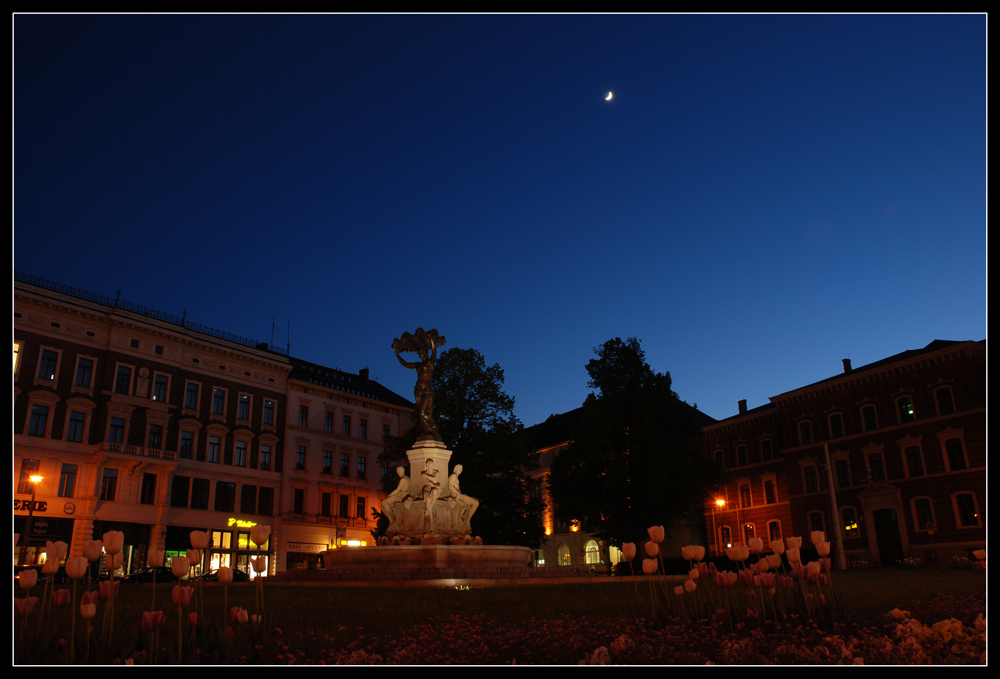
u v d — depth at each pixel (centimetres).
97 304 4678
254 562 595
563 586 1602
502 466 4375
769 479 5506
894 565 4300
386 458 4831
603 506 3812
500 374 4681
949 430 4319
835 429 5000
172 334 5003
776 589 675
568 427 7288
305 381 5894
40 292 4378
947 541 4209
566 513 4044
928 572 2428
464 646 586
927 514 4344
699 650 549
